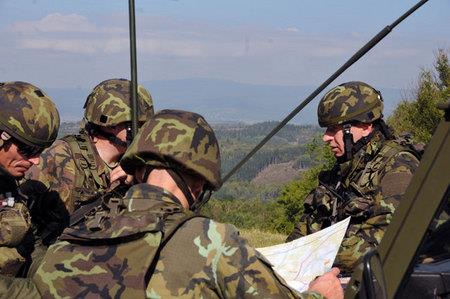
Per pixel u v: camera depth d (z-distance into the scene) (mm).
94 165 4402
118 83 4609
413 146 4051
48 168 4238
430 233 2109
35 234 4012
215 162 2596
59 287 2383
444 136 2113
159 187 2535
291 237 4391
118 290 2311
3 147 3424
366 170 4020
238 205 34062
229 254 2373
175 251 2371
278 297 2371
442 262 2271
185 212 2494
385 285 2037
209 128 2633
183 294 2324
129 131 4453
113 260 2361
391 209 3795
